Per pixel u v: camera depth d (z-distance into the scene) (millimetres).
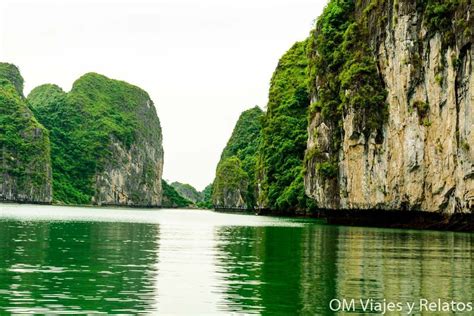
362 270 24281
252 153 182625
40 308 16781
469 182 48500
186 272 23672
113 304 17500
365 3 63688
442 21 50750
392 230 52094
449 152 50500
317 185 70500
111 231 48281
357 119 59469
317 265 25969
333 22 68938
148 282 21188
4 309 16578
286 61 119688
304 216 98500
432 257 28922
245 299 18344
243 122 199375
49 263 25500
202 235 45688
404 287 20297
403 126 55062
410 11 53812
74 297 18328
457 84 49438
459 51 48781
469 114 48094
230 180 173875
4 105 186250
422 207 53969
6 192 174000
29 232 43281
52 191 193000
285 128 107750
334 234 46219
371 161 59000
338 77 65625
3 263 25172
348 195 63219
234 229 55062
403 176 55250
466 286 20484
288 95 112000
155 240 39438
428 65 52656
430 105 52656
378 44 58969
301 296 18766
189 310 16906
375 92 58688
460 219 50531
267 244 36594
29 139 183875
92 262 26266
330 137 68500
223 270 24312
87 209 146625
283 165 106375
